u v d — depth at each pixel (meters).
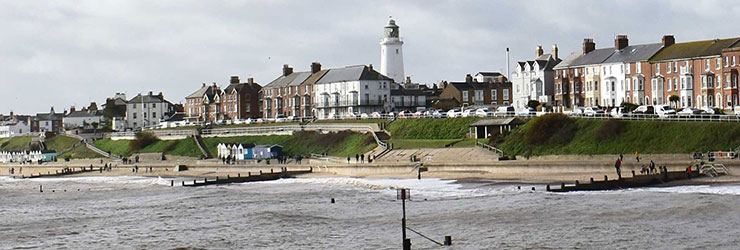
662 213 67.75
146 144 193.00
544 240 60.06
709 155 95.88
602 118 118.25
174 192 108.19
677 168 92.25
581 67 168.75
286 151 159.38
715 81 144.12
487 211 74.12
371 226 69.75
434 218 72.00
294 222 74.00
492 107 176.62
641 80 156.25
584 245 57.81
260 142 170.50
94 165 172.88
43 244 67.88
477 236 62.81
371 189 98.81
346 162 131.00
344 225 71.06
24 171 184.88
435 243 60.94
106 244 66.88
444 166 112.81
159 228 74.12
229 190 107.44
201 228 73.06
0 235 73.38
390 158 131.00
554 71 175.88
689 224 62.78
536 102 163.12
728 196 74.50
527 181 95.94
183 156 176.50
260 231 70.00
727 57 141.38
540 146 119.00
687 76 148.38
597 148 112.19
